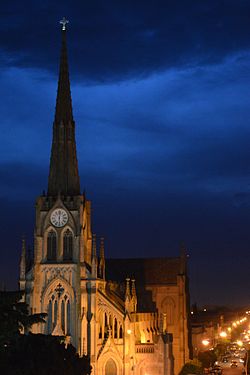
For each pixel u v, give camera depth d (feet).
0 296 378.73
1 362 355.15
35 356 382.83
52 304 604.90
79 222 612.29
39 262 611.88
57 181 626.23
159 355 615.98
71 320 600.80
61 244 611.47
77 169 635.66
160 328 640.99
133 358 608.19
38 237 614.75
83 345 594.24
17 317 377.09
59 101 642.63
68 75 648.38
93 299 602.85
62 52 651.25
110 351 602.03
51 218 614.75
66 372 410.72
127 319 604.08
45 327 600.80
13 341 379.55
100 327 609.83
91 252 636.48
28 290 609.42
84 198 627.05
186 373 651.66
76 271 605.73
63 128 636.48
